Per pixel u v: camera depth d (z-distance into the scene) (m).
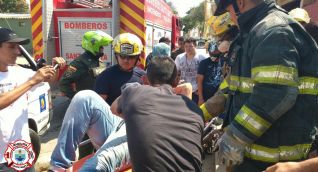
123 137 2.49
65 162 2.47
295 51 1.94
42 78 2.79
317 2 5.04
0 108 2.62
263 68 1.92
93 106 2.55
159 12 8.32
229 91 2.33
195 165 1.98
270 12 2.11
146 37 6.54
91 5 8.34
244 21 2.21
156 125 1.97
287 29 1.95
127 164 2.50
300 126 2.06
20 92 2.68
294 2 6.33
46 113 5.20
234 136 2.01
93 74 4.70
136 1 6.21
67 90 4.72
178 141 1.96
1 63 2.82
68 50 6.90
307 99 2.06
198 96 5.63
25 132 2.97
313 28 3.67
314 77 2.06
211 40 5.38
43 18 6.67
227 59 2.38
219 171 4.33
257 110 1.92
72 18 6.79
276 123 2.06
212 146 3.67
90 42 4.73
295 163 1.50
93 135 2.66
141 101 2.06
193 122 2.06
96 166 2.33
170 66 2.31
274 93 1.88
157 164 1.88
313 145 2.85
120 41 3.54
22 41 2.84
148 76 2.33
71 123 2.50
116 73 3.66
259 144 2.12
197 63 6.24
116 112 2.33
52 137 6.31
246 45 2.12
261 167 2.16
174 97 2.14
